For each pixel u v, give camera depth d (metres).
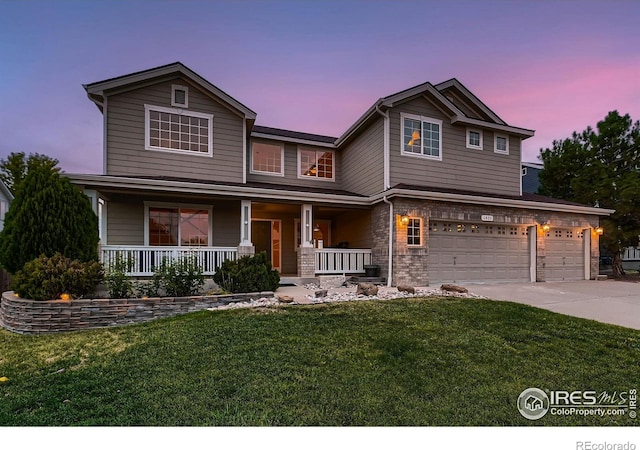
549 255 12.11
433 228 10.43
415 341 4.53
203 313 6.12
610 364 3.83
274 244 13.10
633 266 20.98
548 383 3.36
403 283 9.75
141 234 10.22
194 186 8.84
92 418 2.76
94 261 6.80
